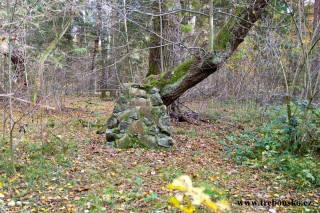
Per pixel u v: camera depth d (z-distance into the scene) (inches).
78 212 131.9
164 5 328.8
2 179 160.7
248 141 278.1
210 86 491.8
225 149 242.7
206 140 282.0
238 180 178.4
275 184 173.5
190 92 413.1
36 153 204.2
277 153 219.9
